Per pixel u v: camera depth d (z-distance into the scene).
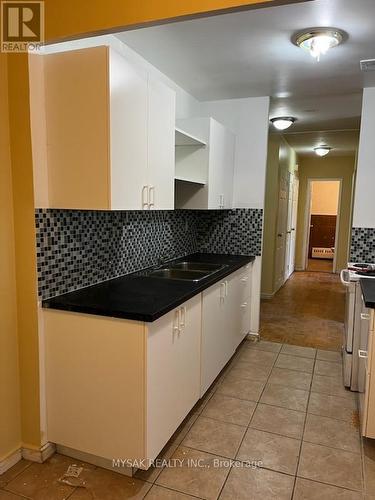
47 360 2.05
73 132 1.91
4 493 1.88
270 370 3.31
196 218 4.04
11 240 1.96
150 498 1.85
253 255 3.92
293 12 2.11
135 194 2.08
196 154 3.26
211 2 1.55
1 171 1.88
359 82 3.27
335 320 4.85
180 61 2.85
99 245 2.45
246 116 3.84
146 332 1.81
